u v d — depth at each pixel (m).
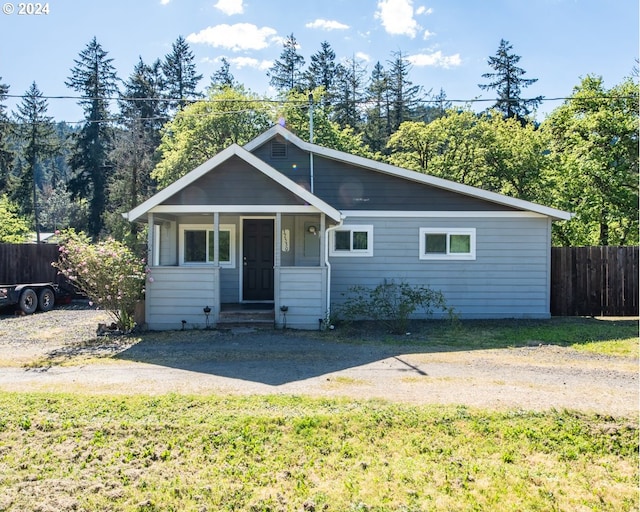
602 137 19.61
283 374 6.73
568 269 12.95
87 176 37.69
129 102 40.00
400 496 3.57
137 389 5.94
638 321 11.93
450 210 12.42
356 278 12.41
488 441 4.50
